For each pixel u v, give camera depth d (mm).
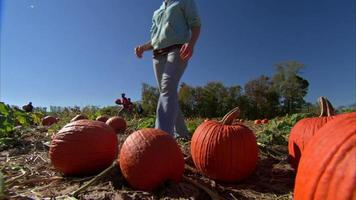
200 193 2959
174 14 4773
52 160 3461
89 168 3420
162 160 2900
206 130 3463
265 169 3846
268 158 4320
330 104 3529
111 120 7543
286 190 3152
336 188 1628
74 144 3391
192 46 4703
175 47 4762
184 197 2756
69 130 3473
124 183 3080
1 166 3910
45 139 5895
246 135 3377
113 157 3592
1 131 5652
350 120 1855
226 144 3285
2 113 6566
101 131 3508
